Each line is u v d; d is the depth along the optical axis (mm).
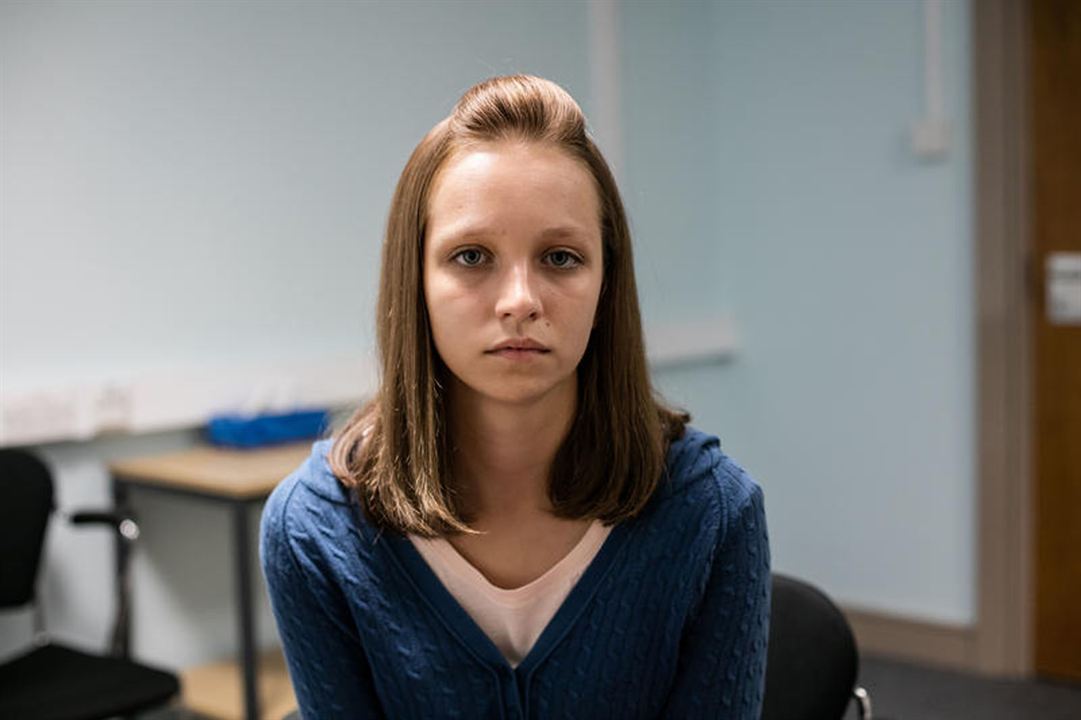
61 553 2930
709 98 4340
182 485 2781
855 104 3977
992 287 3697
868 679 3723
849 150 4004
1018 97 3625
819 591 1609
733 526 1074
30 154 2812
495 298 973
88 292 2924
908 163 3867
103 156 2934
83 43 2883
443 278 986
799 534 4211
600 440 1056
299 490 1082
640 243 4098
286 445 3141
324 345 3385
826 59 4039
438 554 1049
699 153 4324
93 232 2926
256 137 3209
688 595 1064
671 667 1087
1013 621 3742
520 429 1036
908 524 3945
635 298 1062
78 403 2875
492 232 966
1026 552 3717
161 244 3045
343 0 3371
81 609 2975
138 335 3014
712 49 4320
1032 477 3697
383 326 1047
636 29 4098
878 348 3982
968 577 3828
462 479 1072
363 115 3438
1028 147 3629
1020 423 3691
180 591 3180
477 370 985
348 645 1088
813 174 4098
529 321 962
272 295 3266
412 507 1030
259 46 3203
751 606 1088
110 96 2936
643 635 1064
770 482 4281
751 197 4270
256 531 3297
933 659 3885
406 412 1034
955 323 3801
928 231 3838
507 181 966
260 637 3367
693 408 4312
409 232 1007
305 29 3295
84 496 2963
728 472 1097
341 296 3418
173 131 3049
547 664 1056
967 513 3816
